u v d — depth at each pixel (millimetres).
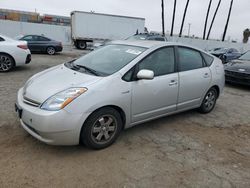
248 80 7891
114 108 3432
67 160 3115
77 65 4023
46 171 2873
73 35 24625
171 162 3244
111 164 3102
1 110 4516
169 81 4043
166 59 4109
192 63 4609
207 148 3707
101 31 24531
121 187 2695
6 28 28234
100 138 3373
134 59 3689
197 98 4781
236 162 3379
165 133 4117
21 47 8484
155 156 3361
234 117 5219
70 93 3055
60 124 2943
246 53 9594
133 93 3537
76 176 2826
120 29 25094
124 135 3924
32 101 3145
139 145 3633
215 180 2938
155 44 4109
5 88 6125
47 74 3797
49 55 16078
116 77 3400
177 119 4820
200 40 31656
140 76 3477
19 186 2598
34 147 3342
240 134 4344
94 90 3148
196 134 4180
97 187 2674
